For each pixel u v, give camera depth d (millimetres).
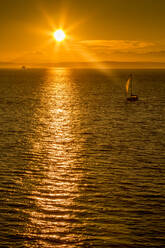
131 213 37156
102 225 34875
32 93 172000
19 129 78812
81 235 33219
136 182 45656
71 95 162500
